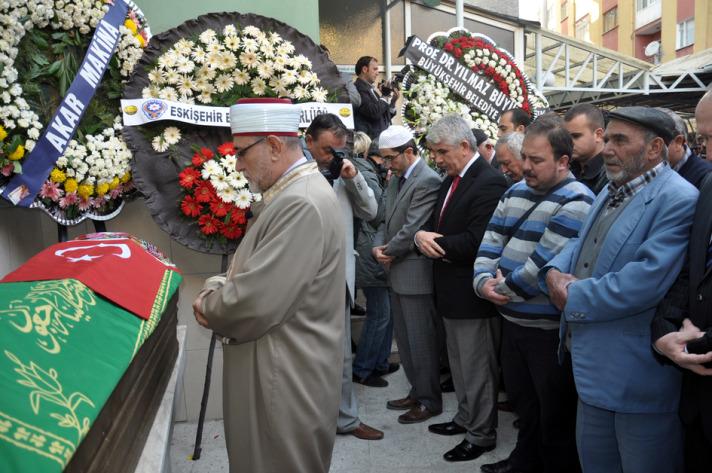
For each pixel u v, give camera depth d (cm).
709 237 181
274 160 206
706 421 181
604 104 1280
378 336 425
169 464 230
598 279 207
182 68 321
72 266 204
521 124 400
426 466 317
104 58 302
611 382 204
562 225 248
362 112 536
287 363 196
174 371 249
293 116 207
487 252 283
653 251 192
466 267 310
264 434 198
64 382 133
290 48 340
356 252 371
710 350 174
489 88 504
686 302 189
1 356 126
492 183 312
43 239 343
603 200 222
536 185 262
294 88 339
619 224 206
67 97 287
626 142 202
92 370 147
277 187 206
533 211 265
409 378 384
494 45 515
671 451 204
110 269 210
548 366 264
